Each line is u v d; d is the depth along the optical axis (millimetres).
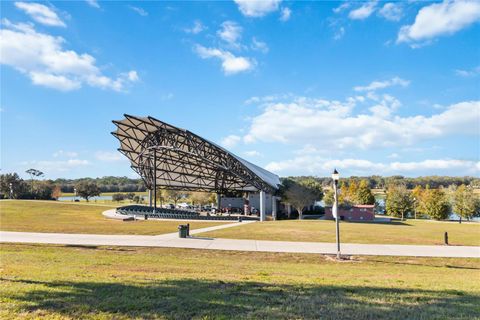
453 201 69000
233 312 5715
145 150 56938
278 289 7730
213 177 69438
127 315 5434
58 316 5324
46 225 28250
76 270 10055
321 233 24641
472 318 5617
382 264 14398
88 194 97062
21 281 7785
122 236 21641
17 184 96125
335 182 15961
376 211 87125
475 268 14172
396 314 5766
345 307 6137
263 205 52094
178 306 6008
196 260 13969
